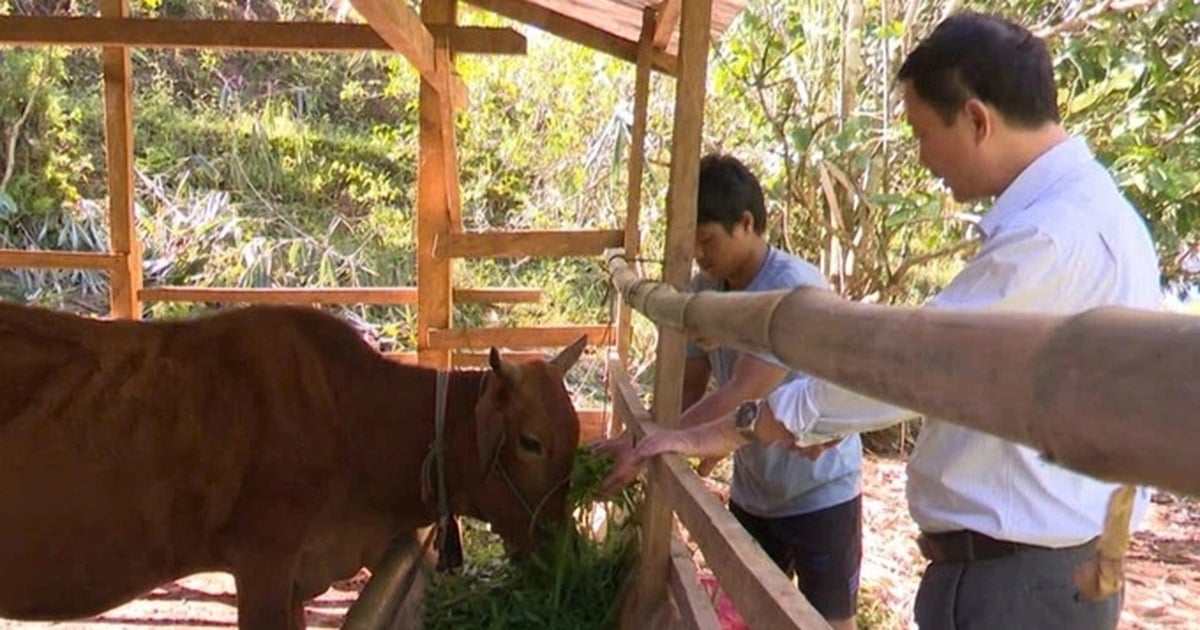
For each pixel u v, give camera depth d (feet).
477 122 38.65
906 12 24.57
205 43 17.42
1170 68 21.85
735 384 9.16
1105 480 1.95
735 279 10.65
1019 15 23.84
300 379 10.67
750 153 27.78
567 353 11.39
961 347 2.47
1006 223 5.89
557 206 35.99
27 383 10.14
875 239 25.09
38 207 35.58
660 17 16.35
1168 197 21.04
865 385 3.11
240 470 10.41
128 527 10.28
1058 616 6.14
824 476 10.92
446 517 11.09
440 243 17.67
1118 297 5.78
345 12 40.09
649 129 30.68
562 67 36.94
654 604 8.79
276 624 10.52
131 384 10.25
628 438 10.79
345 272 35.91
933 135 6.28
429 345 18.44
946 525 6.33
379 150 41.50
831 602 11.23
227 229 36.11
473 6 18.03
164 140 39.40
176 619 14.34
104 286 34.99
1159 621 17.17
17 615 10.60
